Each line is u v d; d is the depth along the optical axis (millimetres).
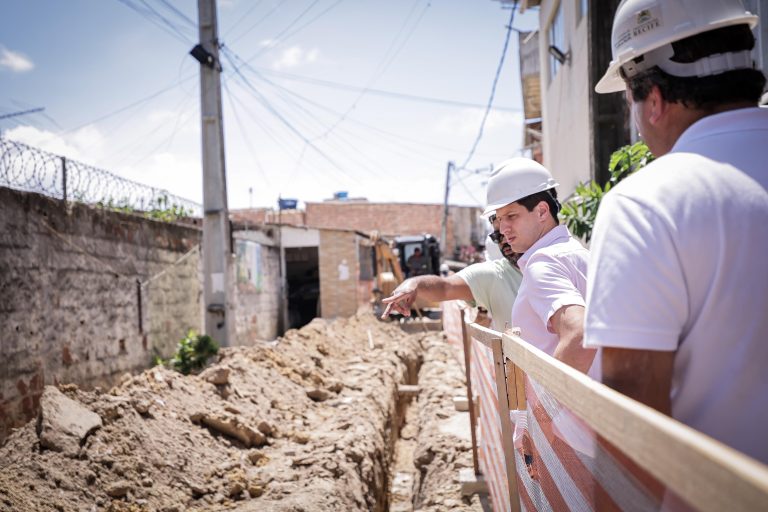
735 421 1022
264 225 21047
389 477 6715
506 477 2496
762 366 1003
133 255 10117
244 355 7574
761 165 1053
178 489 4191
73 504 3529
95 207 8977
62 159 7996
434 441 5996
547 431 1626
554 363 1345
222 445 5082
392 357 11461
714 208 1022
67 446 3918
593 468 1213
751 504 552
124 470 4031
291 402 6848
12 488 3355
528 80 17875
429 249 25203
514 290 2961
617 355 1067
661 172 1104
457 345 10617
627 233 1076
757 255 1000
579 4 9664
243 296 16766
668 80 1207
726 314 1013
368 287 27516
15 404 6820
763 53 3895
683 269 1030
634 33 1260
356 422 6363
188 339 10594
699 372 1051
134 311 10055
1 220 6766
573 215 5672
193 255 12922
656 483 840
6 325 6766
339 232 24250
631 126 7344
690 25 1175
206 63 11914
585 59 9016
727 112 1126
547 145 13078
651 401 1051
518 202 2465
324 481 4629
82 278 8469
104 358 8992
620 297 1053
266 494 4383
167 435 4723
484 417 3848
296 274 28594
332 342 11555
